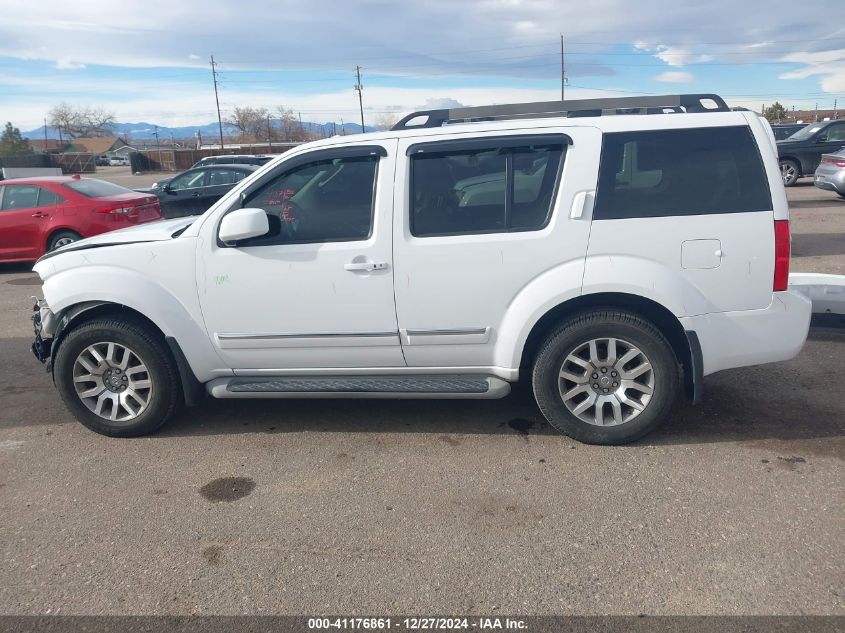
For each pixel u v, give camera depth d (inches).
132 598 108.0
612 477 140.5
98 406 166.7
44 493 141.8
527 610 102.7
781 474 139.2
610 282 143.3
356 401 186.9
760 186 142.9
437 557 116.1
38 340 172.6
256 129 3663.9
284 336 156.4
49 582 112.4
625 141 144.8
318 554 118.0
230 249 154.6
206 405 187.0
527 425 167.5
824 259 346.3
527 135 146.5
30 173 1512.1
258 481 144.3
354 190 152.5
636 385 150.8
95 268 159.3
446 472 145.3
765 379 192.7
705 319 145.0
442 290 149.3
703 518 124.5
